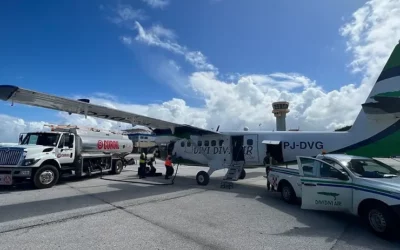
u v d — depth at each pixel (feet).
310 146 36.09
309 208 21.50
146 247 15.03
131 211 23.13
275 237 16.98
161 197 29.68
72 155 41.63
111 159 52.49
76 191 33.17
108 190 34.14
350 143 32.86
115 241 15.90
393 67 28.63
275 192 33.81
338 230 18.60
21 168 33.30
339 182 20.20
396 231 16.44
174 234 17.25
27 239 16.14
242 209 24.39
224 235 17.21
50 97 27.66
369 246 15.67
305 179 22.03
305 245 15.69
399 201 15.75
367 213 18.34
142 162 48.93
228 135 42.91
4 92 26.18
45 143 39.34
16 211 22.88
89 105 31.17
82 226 18.76
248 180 46.62
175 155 49.21
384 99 25.95
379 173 20.30
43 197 29.14
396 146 29.60
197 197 29.96
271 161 37.76
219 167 42.50
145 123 42.01
